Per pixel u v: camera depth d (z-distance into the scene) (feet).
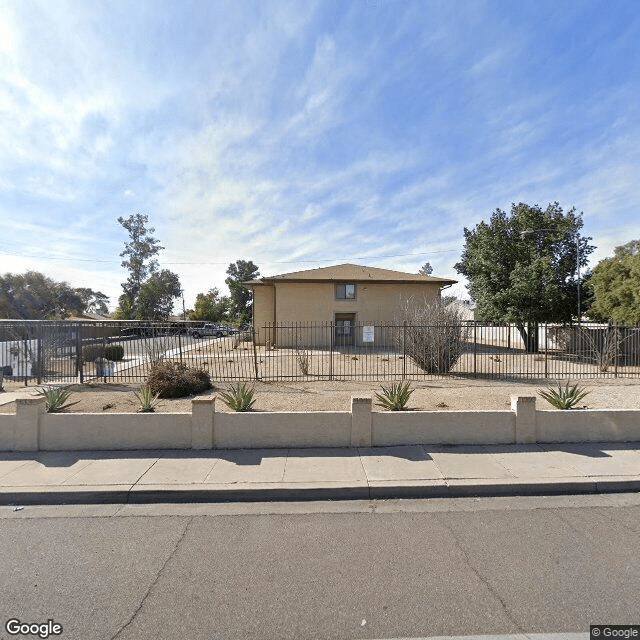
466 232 78.02
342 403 25.76
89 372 38.99
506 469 16.11
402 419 19.16
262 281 78.13
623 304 51.06
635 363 48.65
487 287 65.46
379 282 77.10
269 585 9.35
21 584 9.44
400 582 9.43
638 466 16.42
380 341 77.97
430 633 7.84
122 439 18.71
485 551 10.80
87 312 196.85
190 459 17.46
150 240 165.89
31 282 148.46
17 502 14.12
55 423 18.65
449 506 13.74
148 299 161.17
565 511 13.32
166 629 7.99
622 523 12.43
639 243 75.51
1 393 31.09
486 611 8.44
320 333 77.51
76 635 7.84
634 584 9.32
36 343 37.99
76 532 12.01
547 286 59.16
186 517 13.01
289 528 12.19
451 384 33.45
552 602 8.70
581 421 19.43
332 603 8.71
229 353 63.67
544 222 65.16
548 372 40.68
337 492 14.47
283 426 18.92
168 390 28.53
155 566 10.16
